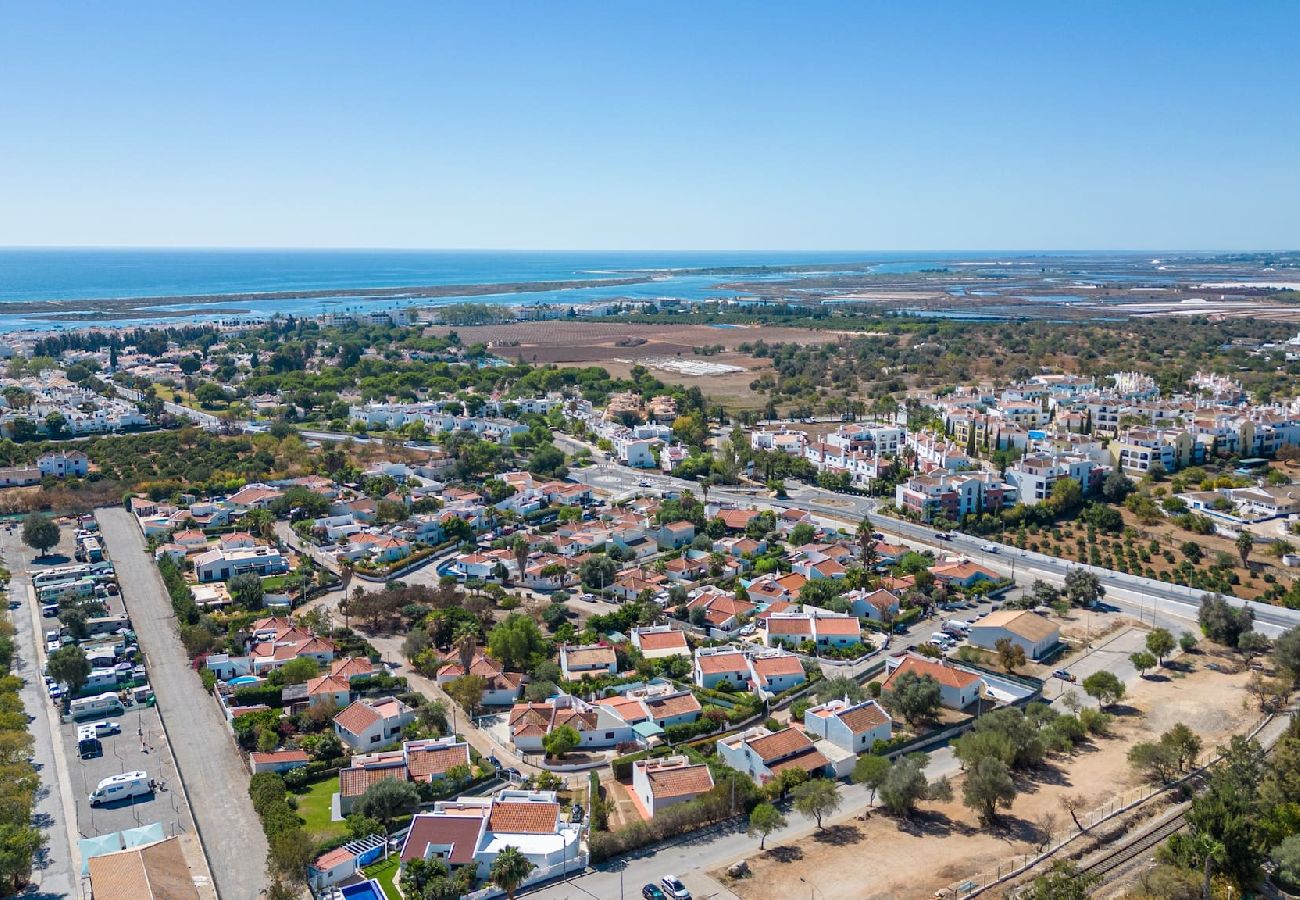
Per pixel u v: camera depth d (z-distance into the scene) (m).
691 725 179.25
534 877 136.12
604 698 191.00
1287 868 130.12
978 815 154.00
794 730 170.25
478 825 141.12
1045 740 170.75
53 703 190.75
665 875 136.62
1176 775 164.88
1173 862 134.12
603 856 142.25
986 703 193.25
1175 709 190.50
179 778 162.88
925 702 180.75
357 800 150.62
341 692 189.62
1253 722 184.50
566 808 154.00
